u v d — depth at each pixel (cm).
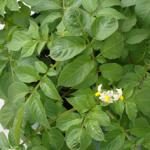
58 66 45
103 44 43
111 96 43
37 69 45
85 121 42
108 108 44
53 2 48
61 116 44
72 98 43
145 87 43
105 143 43
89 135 42
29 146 46
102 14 44
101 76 45
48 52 50
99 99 44
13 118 49
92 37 43
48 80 44
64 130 43
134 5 46
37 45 47
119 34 43
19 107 45
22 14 52
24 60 48
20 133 45
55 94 44
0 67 49
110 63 44
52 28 48
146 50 47
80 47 42
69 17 42
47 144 45
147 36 45
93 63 43
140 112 44
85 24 42
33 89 45
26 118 45
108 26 42
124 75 45
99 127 41
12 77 49
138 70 45
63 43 42
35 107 44
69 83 43
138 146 44
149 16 45
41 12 50
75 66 42
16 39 47
